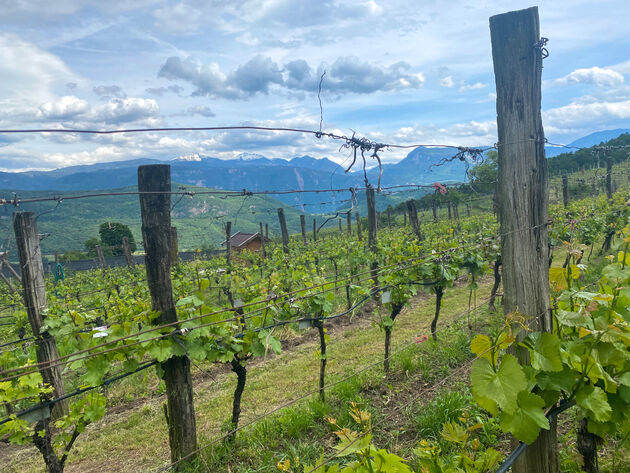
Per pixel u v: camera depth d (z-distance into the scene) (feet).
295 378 25.96
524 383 7.68
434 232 64.34
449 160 15.12
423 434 15.90
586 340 9.80
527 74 8.94
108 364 13.64
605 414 9.14
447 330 30.07
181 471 14.70
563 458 12.28
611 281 11.40
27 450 21.84
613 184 91.20
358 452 7.14
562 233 39.27
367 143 15.12
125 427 22.56
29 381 12.50
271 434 17.78
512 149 9.15
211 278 47.37
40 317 21.84
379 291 25.62
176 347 14.01
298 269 32.91
